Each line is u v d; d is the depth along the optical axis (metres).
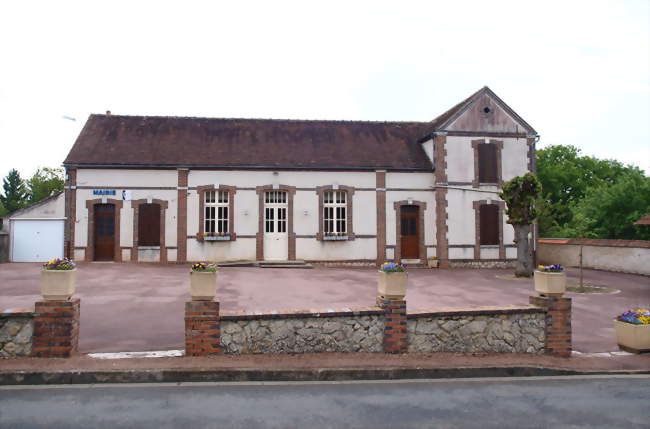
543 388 6.45
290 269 18.77
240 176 20.08
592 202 35.41
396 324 7.31
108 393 5.88
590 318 10.81
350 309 7.37
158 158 19.70
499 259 20.88
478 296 13.12
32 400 5.60
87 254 19.12
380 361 6.95
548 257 23.72
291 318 7.15
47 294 6.73
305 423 5.06
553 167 47.06
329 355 7.10
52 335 6.75
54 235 19.70
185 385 6.22
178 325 9.01
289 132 22.44
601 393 6.27
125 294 12.13
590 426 5.16
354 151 21.61
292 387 6.25
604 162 48.94
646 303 12.62
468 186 20.84
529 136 21.41
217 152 20.47
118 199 19.36
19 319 6.73
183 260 19.48
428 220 21.02
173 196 19.62
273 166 20.11
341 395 5.98
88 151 19.62
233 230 19.89
